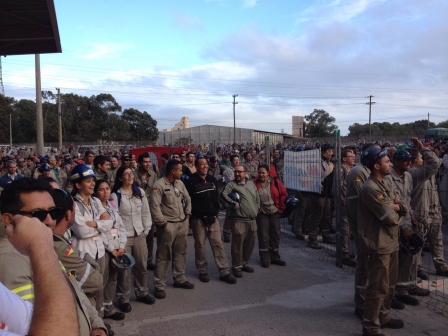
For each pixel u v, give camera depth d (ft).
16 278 6.42
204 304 17.83
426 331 14.78
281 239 29.86
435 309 16.76
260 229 23.04
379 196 13.58
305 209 29.89
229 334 14.82
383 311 14.96
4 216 5.94
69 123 210.79
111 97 222.69
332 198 26.71
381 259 13.84
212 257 25.72
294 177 29.63
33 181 6.15
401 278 17.38
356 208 15.96
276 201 23.17
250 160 38.04
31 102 216.13
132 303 18.04
